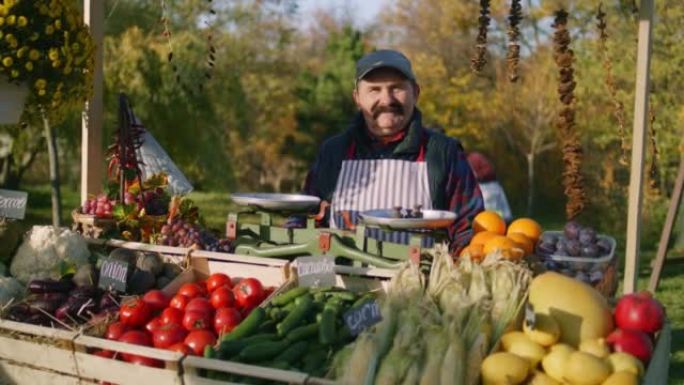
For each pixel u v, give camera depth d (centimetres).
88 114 403
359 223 326
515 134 1541
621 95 1307
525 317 244
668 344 278
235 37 1652
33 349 262
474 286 259
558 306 245
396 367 222
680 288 902
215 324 280
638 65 321
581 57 1360
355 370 223
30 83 348
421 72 1611
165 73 1380
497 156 1560
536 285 254
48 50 346
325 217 386
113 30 1353
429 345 228
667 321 280
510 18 347
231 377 235
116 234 370
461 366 223
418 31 1745
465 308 246
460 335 233
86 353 254
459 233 365
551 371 229
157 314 297
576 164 339
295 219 373
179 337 272
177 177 429
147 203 387
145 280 319
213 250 342
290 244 337
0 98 340
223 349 249
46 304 287
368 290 306
